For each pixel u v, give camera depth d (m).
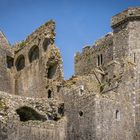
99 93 68.12
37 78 82.12
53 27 82.44
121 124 67.38
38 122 64.00
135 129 69.06
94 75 77.12
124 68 72.19
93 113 64.69
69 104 68.50
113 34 80.06
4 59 87.88
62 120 67.31
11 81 88.00
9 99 64.25
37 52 84.62
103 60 83.31
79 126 66.00
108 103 66.50
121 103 68.62
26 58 86.56
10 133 59.84
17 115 61.72
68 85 74.12
